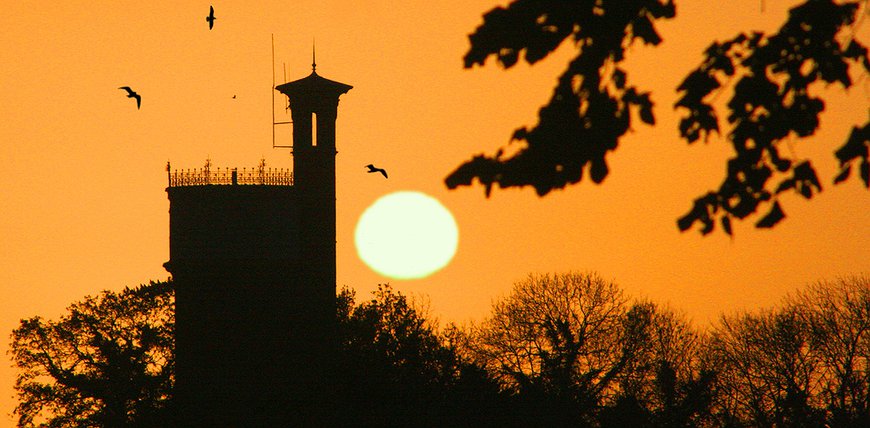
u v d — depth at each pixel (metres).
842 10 47.47
